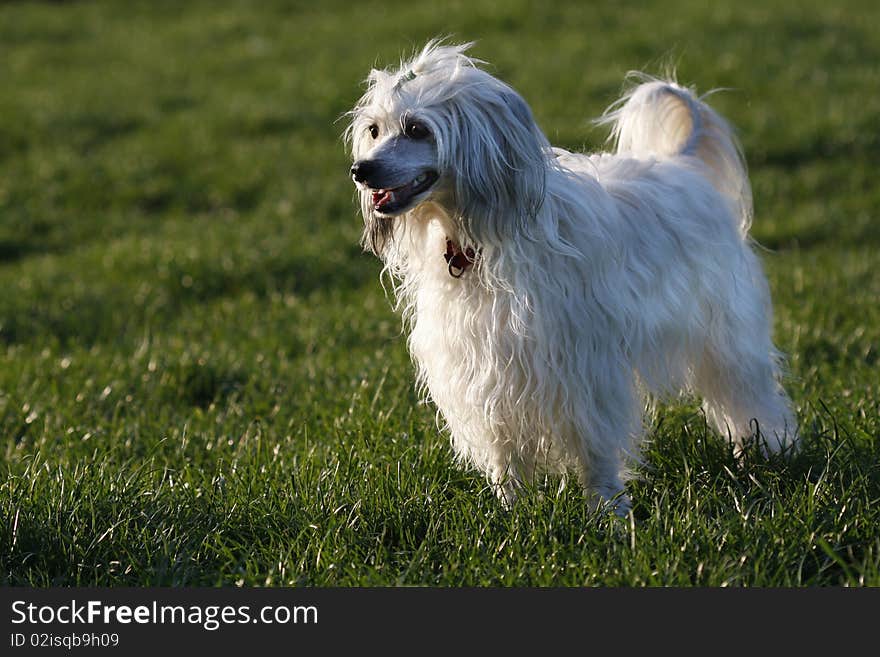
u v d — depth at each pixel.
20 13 40.91
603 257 7.62
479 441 8.31
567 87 26.45
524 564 7.11
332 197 21.36
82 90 30.27
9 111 28.45
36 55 34.62
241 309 15.50
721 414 9.27
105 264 17.91
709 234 8.66
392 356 12.18
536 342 7.52
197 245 18.41
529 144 7.11
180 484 8.53
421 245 7.84
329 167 23.38
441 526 7.75
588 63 28.44
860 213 19.41
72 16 40.16
